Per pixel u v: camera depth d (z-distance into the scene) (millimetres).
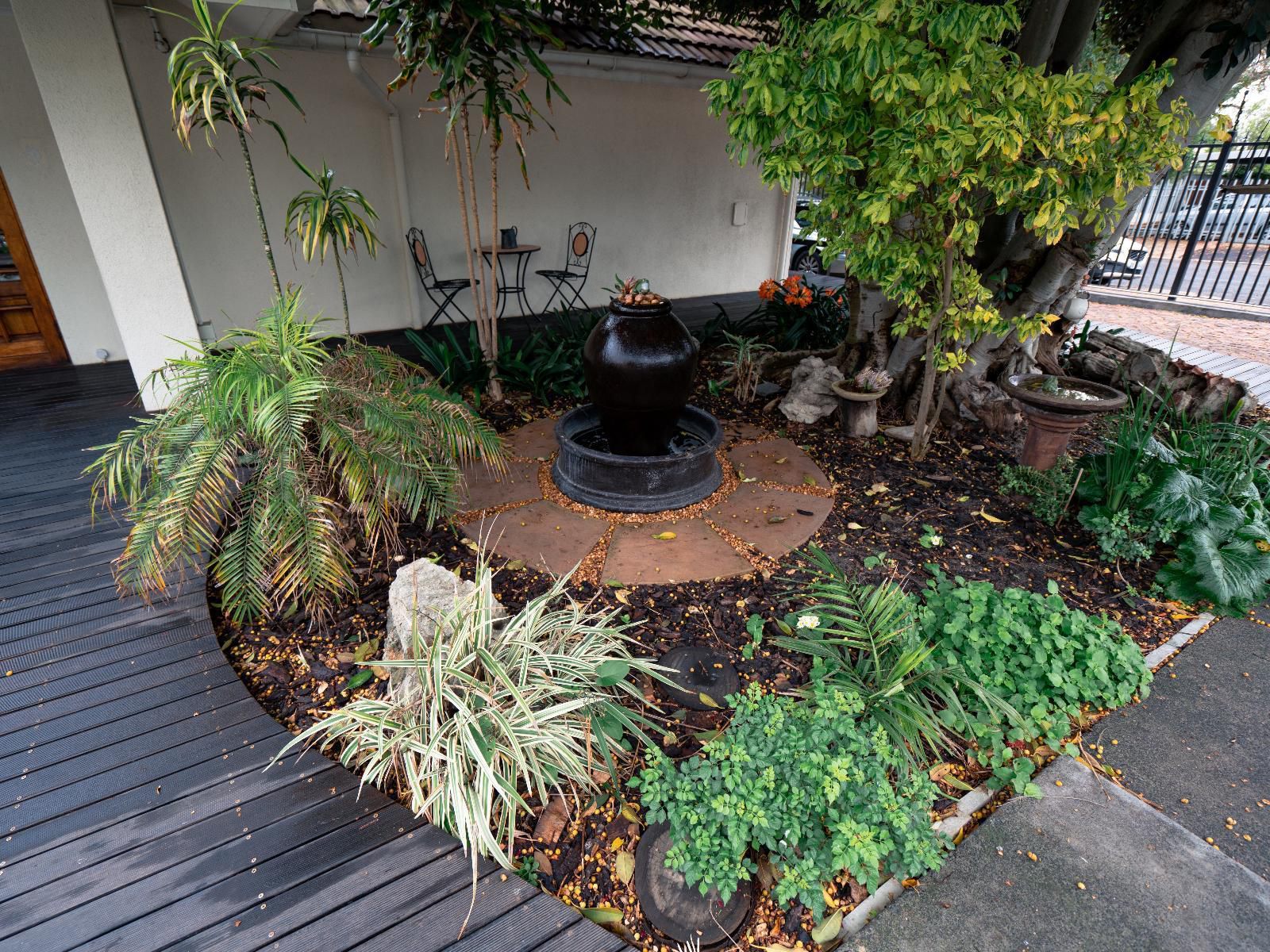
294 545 2287
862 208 3047
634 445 3672
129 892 1555
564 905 1574
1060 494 3414
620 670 2027
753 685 2217
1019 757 2035
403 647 2129
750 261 9281
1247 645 2562
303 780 1871
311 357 2574
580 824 1817
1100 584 2893
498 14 3707
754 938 1590
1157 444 3223
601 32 6289
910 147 2760
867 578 2863
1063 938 1544
